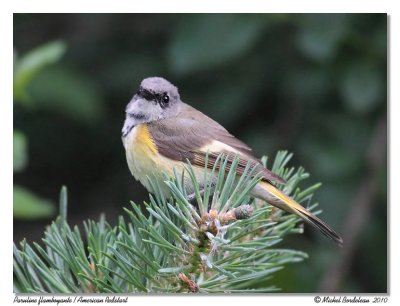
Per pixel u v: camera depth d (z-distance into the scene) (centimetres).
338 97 1163
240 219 576
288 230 703
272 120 1188
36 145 1247
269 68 1164
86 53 1209
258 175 610
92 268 633
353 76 1102
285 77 1152
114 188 1252
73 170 1255
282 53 1160
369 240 1138
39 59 951
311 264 1090
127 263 600
